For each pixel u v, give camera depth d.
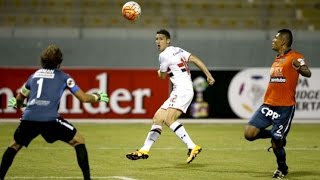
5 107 72.06
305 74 34.78
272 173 38.12
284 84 35.31
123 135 61.31
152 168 39.66
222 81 74.50
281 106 35.34
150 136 39.56
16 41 82.62
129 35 85.50
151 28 88.62
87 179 30.20
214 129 68.62
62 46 82.94
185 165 41.25
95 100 30.38
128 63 83.38
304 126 73.19
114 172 37.72
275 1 95.62
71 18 91.94
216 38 85.88
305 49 84.56
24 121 29.62
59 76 29.97
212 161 43.47
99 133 62.97
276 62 35.91
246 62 84.06
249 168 40.22
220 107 74.56
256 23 93.31
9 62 82.56
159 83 73.88
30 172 37.19
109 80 73.38
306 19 93.25
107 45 83.19
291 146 53.94
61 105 72.38
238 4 95.56
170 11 93.94
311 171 39.25
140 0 94.25
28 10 92.06
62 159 43.19
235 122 74.81
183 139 40.16
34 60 82.62
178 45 83.81
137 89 73.69
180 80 40.38
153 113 73.94
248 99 74.88
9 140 55.59
